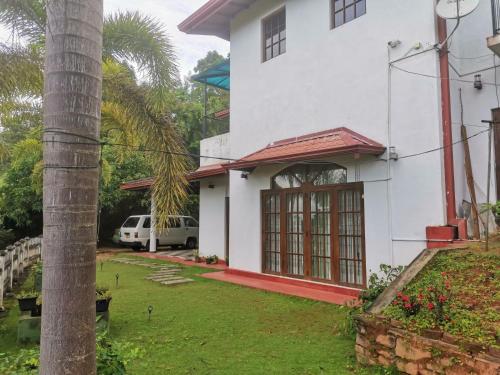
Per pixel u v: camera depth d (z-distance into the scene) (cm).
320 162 820
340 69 829
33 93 579
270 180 945
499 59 702
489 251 541
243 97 1072
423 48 691
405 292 470
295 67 929
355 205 770
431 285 460
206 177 1257
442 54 680
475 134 722
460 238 639
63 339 231
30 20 516
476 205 693
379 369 398
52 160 240
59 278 234
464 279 467
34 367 314
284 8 971
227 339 512
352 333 509
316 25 886
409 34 714
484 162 712
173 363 431
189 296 775
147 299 748
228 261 1129
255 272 962
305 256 852
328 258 810
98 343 327
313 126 877
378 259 723
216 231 1301
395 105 726
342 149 691
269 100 992
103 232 1981
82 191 243
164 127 641
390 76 738
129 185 1535
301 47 917
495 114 705
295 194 886
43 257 241
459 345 344
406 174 699
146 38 596
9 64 533
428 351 359
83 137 246
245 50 1073
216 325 575
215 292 812
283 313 640
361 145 687
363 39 789
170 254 1513
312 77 888
